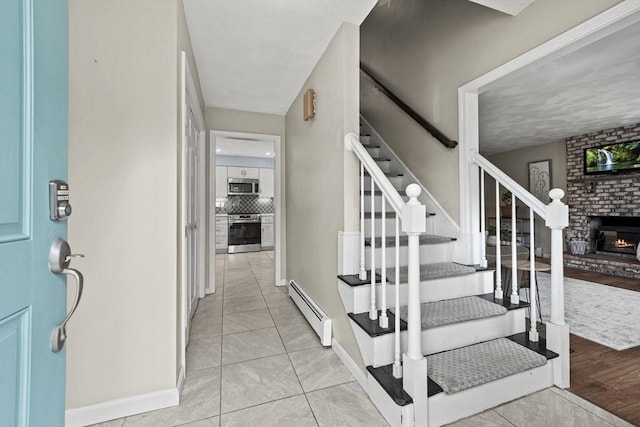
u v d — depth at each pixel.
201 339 2.11
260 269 4.57
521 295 3.08
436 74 2.48
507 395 1.41
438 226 2.44
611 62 2.55
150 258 1.39
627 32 2.09
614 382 1.58
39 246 0.59
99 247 1.33
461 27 2.22
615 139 4.64
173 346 1.41
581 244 4.99
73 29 1.31
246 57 2.26
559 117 4.11
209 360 1.82
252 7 1.69
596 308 2.81
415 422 1.20
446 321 1.54
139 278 1.37
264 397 1.46
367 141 3.54
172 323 1.41
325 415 1.33
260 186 6.77
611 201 4.71
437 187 2.47
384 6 3.28
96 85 1.33
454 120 2.29
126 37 1.36
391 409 1.26
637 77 2.84
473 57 2.12
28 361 0.56
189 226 2.21
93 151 1.33
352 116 1.82
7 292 0.50
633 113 3.93
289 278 3.41
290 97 3.04
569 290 3.47
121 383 1.34
